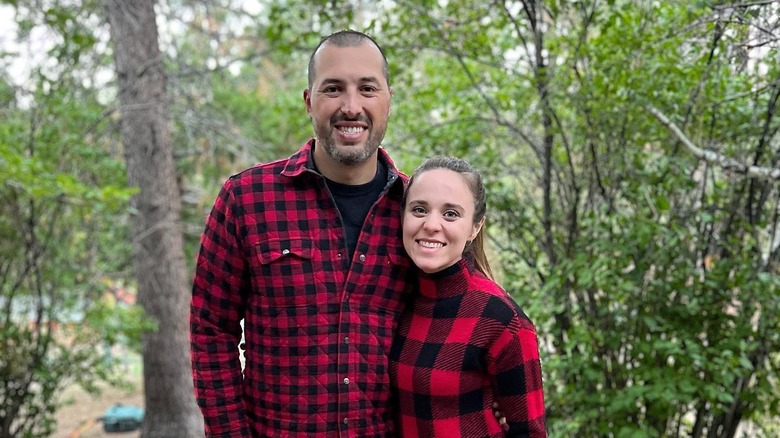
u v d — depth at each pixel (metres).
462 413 1.78
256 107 10.08
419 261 1.78
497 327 1.78
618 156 3.34
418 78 4.77
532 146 3.84
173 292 7.44
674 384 3.05
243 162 8.73
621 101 3.23
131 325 6.13
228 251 1.80
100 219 7.22
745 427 3.71
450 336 1.79
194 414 7.53
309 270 1.78
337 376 1.78
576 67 3.40
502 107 4.08
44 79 5.76
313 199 1.82
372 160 1.86
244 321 1.89
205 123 7.70
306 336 1.77
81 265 7.05
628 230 3.31
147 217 7.36
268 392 1.80
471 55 4.01
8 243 5.82
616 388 3.34
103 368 6.17
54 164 5.78
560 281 3.26
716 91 3.19
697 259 3.50
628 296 3.25
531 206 4.08
